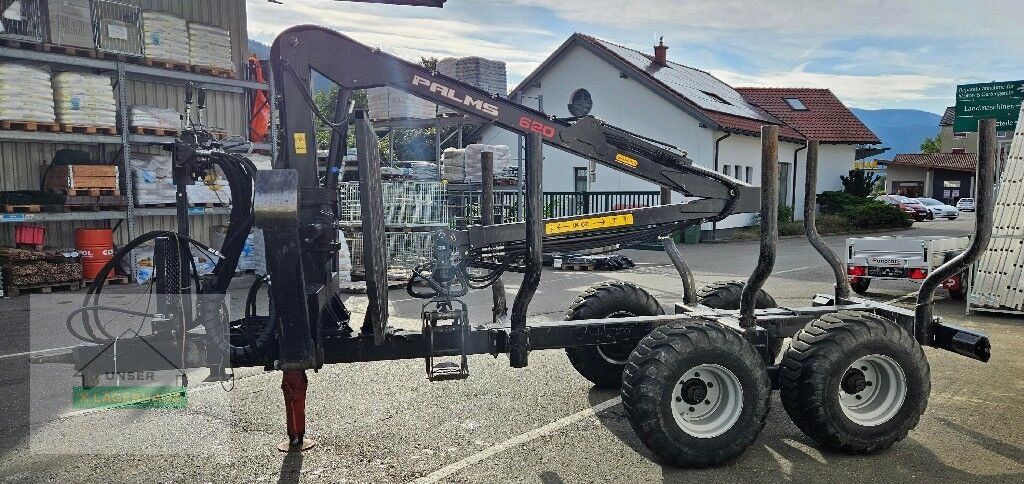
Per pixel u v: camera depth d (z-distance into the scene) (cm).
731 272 1498
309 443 507
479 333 502
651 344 465
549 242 563
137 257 1292
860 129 3269
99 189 1266
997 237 988
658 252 1919
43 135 1221
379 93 1709
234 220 519
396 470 462
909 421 489
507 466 468
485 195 606
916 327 546
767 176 497
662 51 2981
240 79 1583
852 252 1204
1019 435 523
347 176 1307
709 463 463
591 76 2606
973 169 5450
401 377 675
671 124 2425
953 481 444
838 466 468
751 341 513
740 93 3412
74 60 1257
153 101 1477
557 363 729
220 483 445
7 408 590
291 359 459
